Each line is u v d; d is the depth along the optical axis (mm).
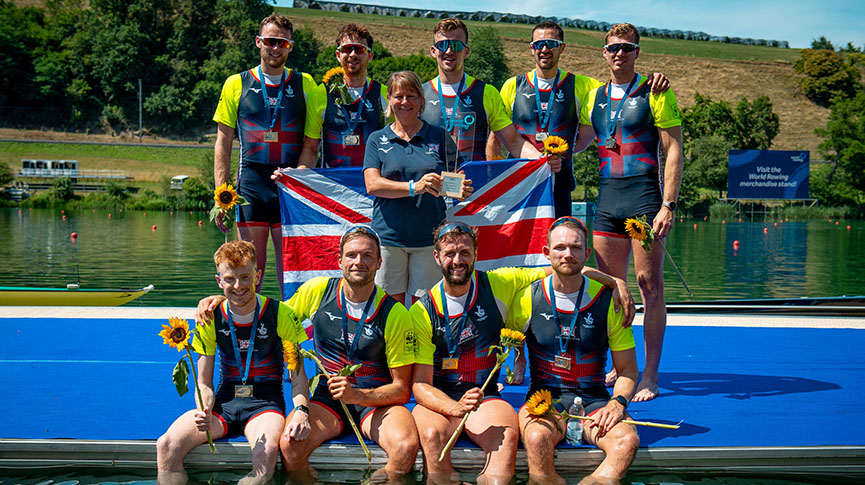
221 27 103688
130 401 4281
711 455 3568
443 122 5215
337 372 3840
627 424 3508
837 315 7492
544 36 5133
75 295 8367
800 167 50094
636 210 4605
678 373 5020
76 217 44625
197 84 90688
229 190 4582
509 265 5086
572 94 5309
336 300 3855
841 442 3643
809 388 4617
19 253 22000
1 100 90375
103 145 82188
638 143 4594
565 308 3828
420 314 3797
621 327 3791
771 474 3551
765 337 6172
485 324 3830
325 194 5043
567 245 3633
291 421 3473
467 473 3527
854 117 66625
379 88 5332
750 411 4156
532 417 3561
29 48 96625
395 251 4461
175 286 14688
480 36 94062
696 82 97500
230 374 3775
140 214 50031
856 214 52000
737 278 17078
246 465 3568
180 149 82625
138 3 100125
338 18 115312
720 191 59812
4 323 6547
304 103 5184
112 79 92625
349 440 3670
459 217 5043
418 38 109000
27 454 3607
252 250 3689
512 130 5387
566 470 3557
